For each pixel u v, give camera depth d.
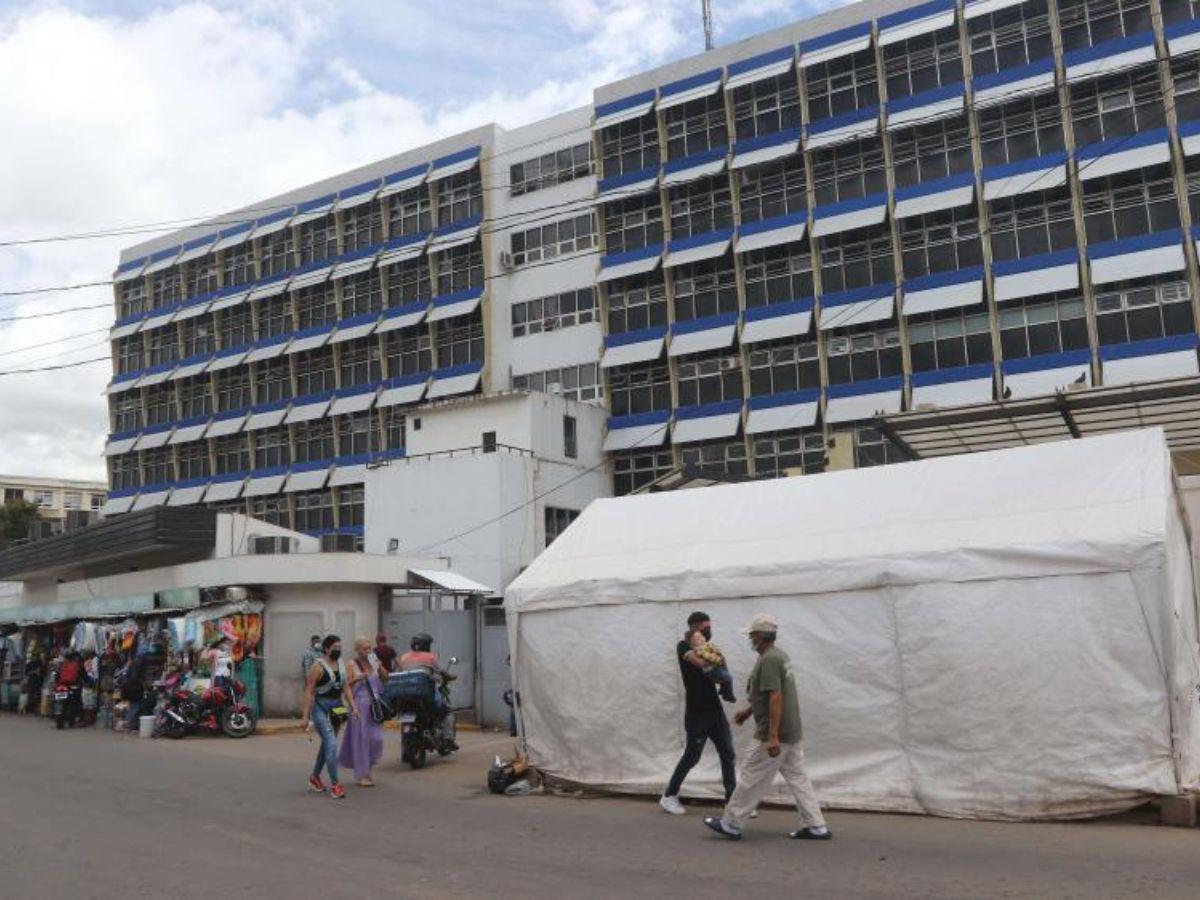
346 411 51.84
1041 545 9.06
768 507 11.50
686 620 10.77
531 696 11.78
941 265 39.00
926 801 9.20
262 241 57.91
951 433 17.89
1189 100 35.34
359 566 22.83
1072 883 6.61
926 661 9.40
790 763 8.38
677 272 44.25
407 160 53.06
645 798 10.70
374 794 11.70
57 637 27.42
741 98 43.75
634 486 43.56
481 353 48.81
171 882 7.36
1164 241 35.06
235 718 19.39
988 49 38.94
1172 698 8.44
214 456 58.03
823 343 40.75
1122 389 15.23
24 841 8.98
